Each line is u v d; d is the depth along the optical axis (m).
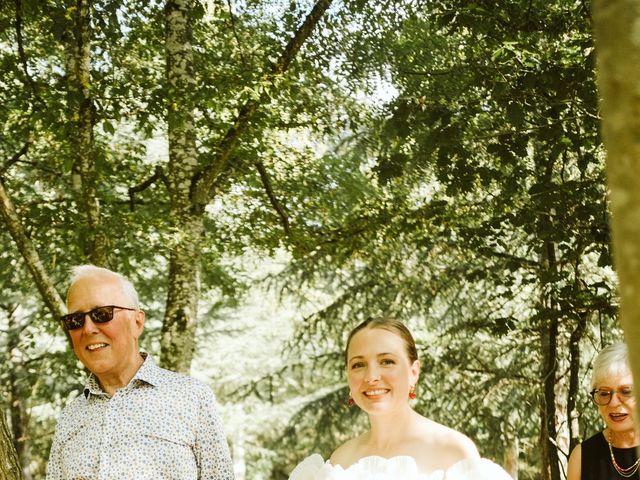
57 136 6.35
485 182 7.11
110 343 2.68
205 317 16.67
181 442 2.67
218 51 8.77
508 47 6.30
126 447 2.63
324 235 9.22
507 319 7.89
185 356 6.85
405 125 7.04
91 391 2.72
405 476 2.22
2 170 7.56
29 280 10.54
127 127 11.16
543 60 6.62
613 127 0.50
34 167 9.18
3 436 2.84
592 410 9.37
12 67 6.73
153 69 8.77
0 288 10.74
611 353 2.88
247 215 9.66
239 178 8.85
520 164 7.49
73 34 6.52
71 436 2.71
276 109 7.79
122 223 7.07
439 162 7.00
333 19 8.71
